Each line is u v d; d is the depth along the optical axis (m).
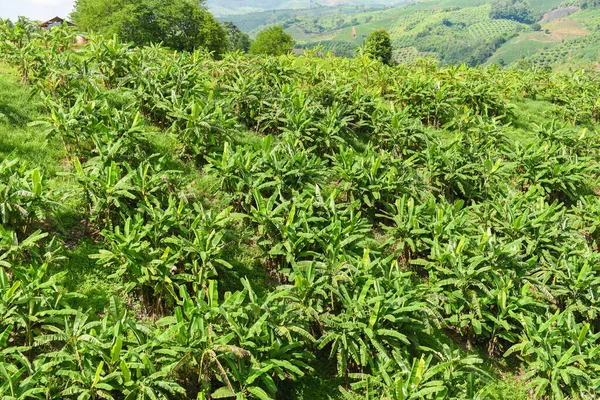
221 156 9.50
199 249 6.71
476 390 6.50
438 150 11.66
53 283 5.66
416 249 8.97
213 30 48.97
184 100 11.27
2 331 5.40
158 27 46.00
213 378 5.74
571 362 7.24
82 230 7.80
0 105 10.20
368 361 6.51
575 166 12.64
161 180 8.10
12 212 6.65
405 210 9.29
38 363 4.98
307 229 7.89
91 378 4.91
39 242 7.13
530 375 7.06
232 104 12.54
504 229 9.65
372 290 7.01
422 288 7.41
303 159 9.73
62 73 10.34
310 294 6.79
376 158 11.07
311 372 6.54
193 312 5.75
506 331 7.57
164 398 4.97
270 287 7.94
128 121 9.57
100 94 10.37
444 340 7.75
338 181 10.80
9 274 6.42
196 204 7.80
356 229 8.36
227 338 5.34
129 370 5.05
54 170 8.86
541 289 8.20
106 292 6.74
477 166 11.76
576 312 8.66
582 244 9.59
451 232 8.85
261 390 5.32
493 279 8.01
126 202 7.97
